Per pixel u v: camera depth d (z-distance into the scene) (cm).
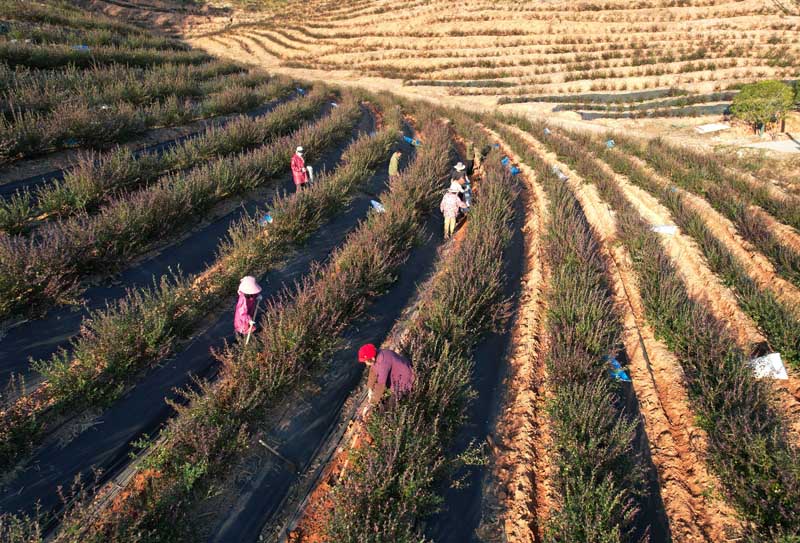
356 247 903
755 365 728
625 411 675
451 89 3569
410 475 490
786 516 480
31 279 687
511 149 2048
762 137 2395
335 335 716
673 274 969
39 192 926
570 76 3556
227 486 516
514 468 581
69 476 501
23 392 543
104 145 1262
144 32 3500
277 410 612
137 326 646
